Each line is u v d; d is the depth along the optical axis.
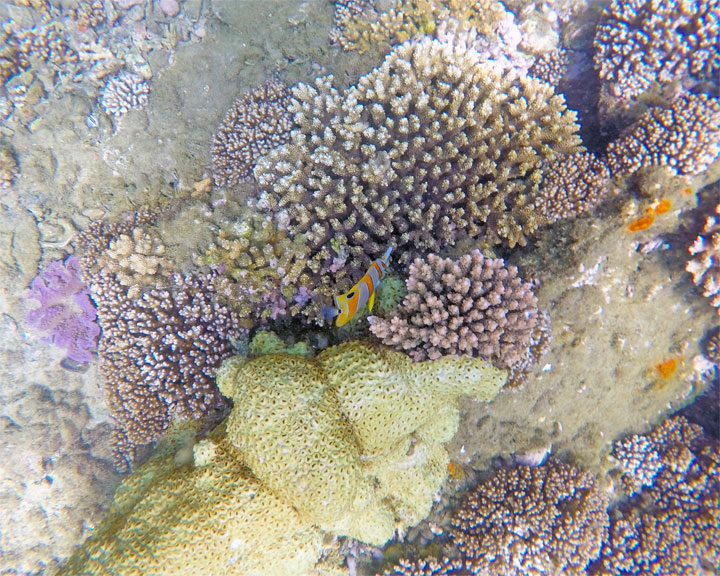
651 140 0.65
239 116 0.72
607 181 0.66
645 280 0.68
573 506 0.68
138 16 0.76
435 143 0.63
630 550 0.73
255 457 0.52
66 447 0.79
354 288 0.48
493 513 0.65
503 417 0.67
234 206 0.69
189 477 0.54
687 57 0.69
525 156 0.64
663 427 0.76
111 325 0.69
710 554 0.71
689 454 0.75
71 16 0.76
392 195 0.63
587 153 0.67
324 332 0.64
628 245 0.66
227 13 0.76
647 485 0.75
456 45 0.70
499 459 0.68
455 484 0.68
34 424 0.78
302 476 0.52
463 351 0.57
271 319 0.65
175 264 0.68
